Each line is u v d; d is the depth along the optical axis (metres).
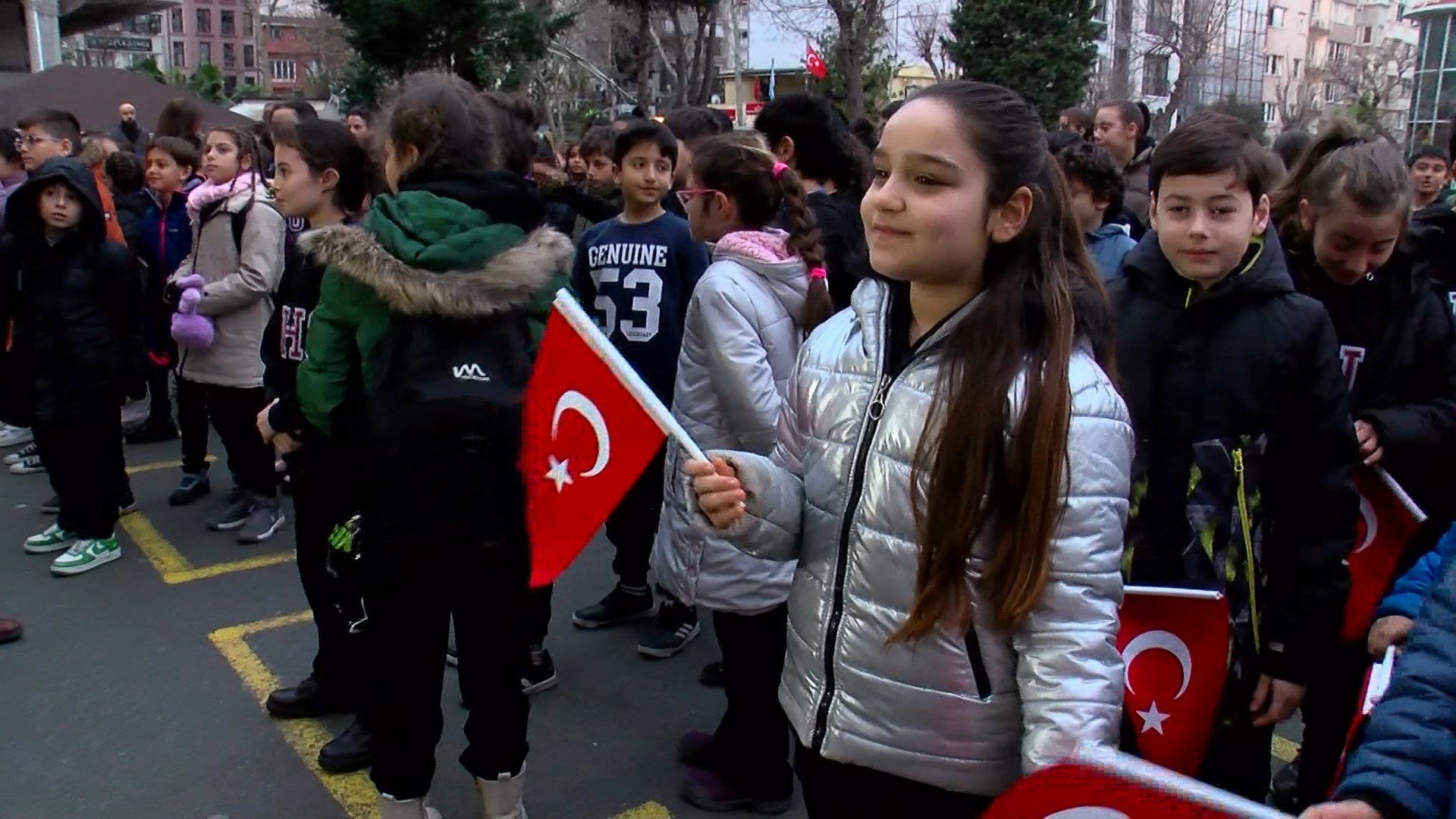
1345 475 2.03
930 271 1.42
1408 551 2.01
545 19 14.65
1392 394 2.48
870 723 1.52
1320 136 2.60
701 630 4.08
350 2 13.10
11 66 19.78
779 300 2.80
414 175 2.39
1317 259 2.48
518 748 2.57
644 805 2.94
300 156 3.09
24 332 4.55
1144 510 2.04
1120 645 1.78
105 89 13.16
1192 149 1.95
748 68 33.03
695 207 2.97
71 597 4.34
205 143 5.05
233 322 4.83
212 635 4.00
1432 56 34.59
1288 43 50.19
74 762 3.14
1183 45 27.30
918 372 1.49
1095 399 1.41
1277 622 2.04
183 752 3.19
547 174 5.94
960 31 20.77
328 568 2.80
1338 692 2.32
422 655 2.46
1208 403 2.01
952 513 1.38
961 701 1.46
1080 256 1.49
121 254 4.49
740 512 1.54
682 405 3.07
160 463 6.22
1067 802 1.18
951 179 1.37
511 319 2.43
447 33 13.26
